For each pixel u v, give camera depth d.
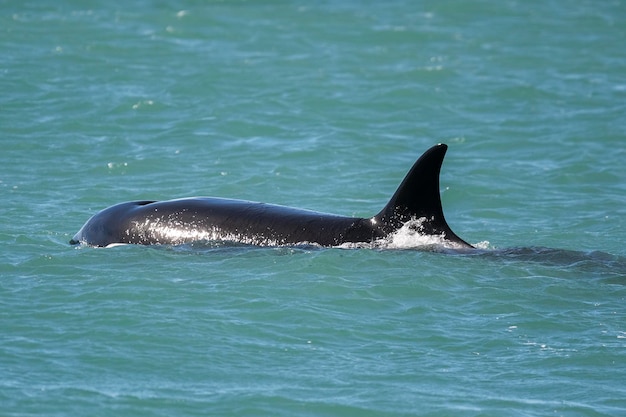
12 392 44.84
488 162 90.06
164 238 64.56
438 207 63.03
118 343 49.81
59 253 62.66
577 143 95.56
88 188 79.38
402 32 135.88
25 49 119.69
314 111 104.19
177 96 106.62
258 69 117.81
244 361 48.62
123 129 96.00
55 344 49.53
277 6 147.62
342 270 59.31
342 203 78.19
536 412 44.72
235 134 96.38
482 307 55.41
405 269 59.66
